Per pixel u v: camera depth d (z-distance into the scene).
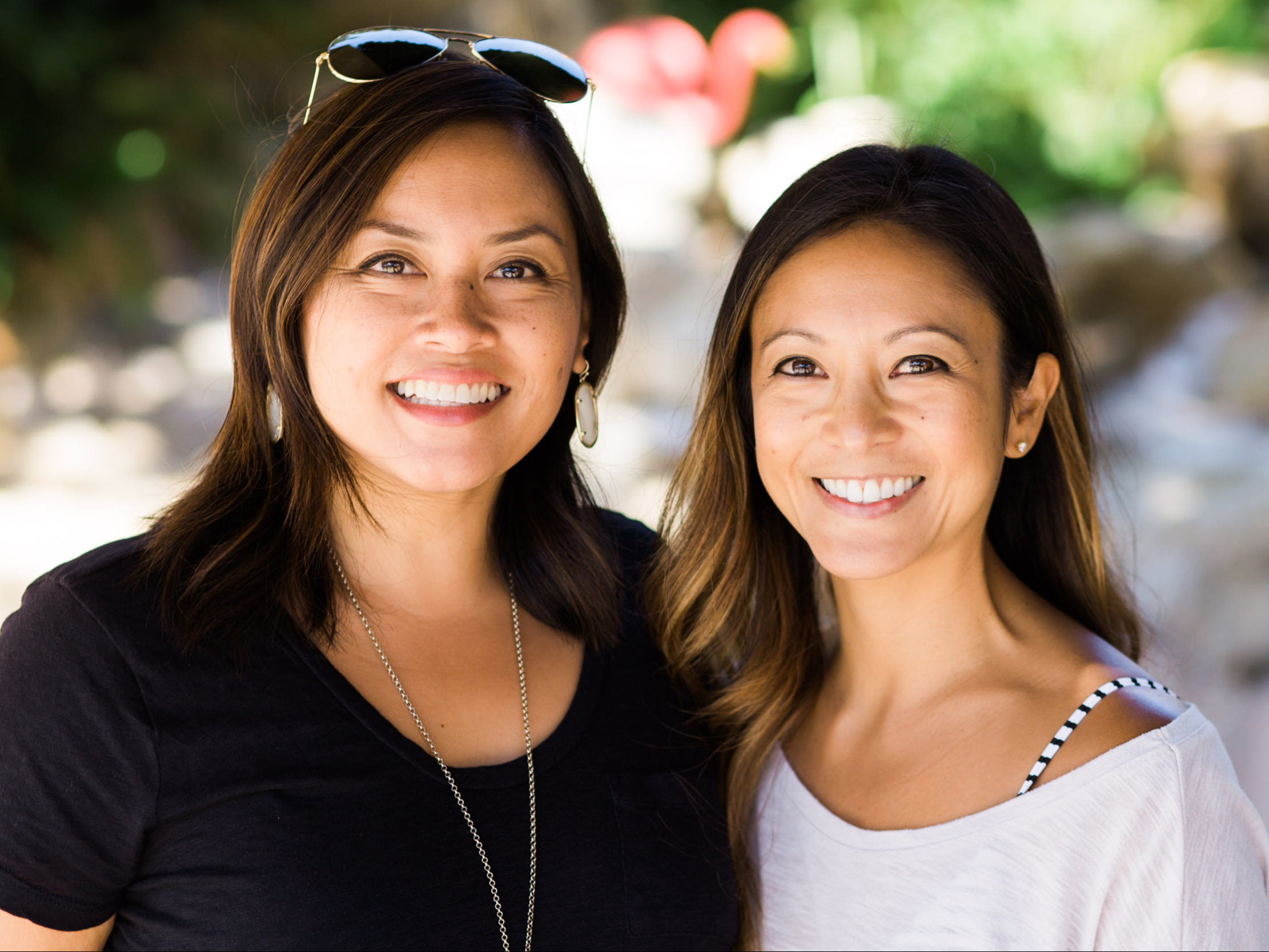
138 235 6.64
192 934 1.50
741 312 1.76
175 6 6.25
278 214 1.56
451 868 1.56
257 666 1.56
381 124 1.55
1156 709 1.55
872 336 1.63
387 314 1.55
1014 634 1.72
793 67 10.05
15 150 5.96
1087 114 9.02
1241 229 8.32
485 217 1.57
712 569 1.87
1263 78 8.59
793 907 1.74
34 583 1.58
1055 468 1.87
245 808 1.51
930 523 1.66
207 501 1.66
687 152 8.35
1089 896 1.51
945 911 1.57
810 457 1.68
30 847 1.46
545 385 1.64
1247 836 1.51
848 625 1.81
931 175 1.69
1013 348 1.70
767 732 1.83
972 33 9.28
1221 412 6.52
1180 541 5.07
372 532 1.70
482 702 1.69
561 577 1.83
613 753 1.73
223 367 6.34
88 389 6.06
